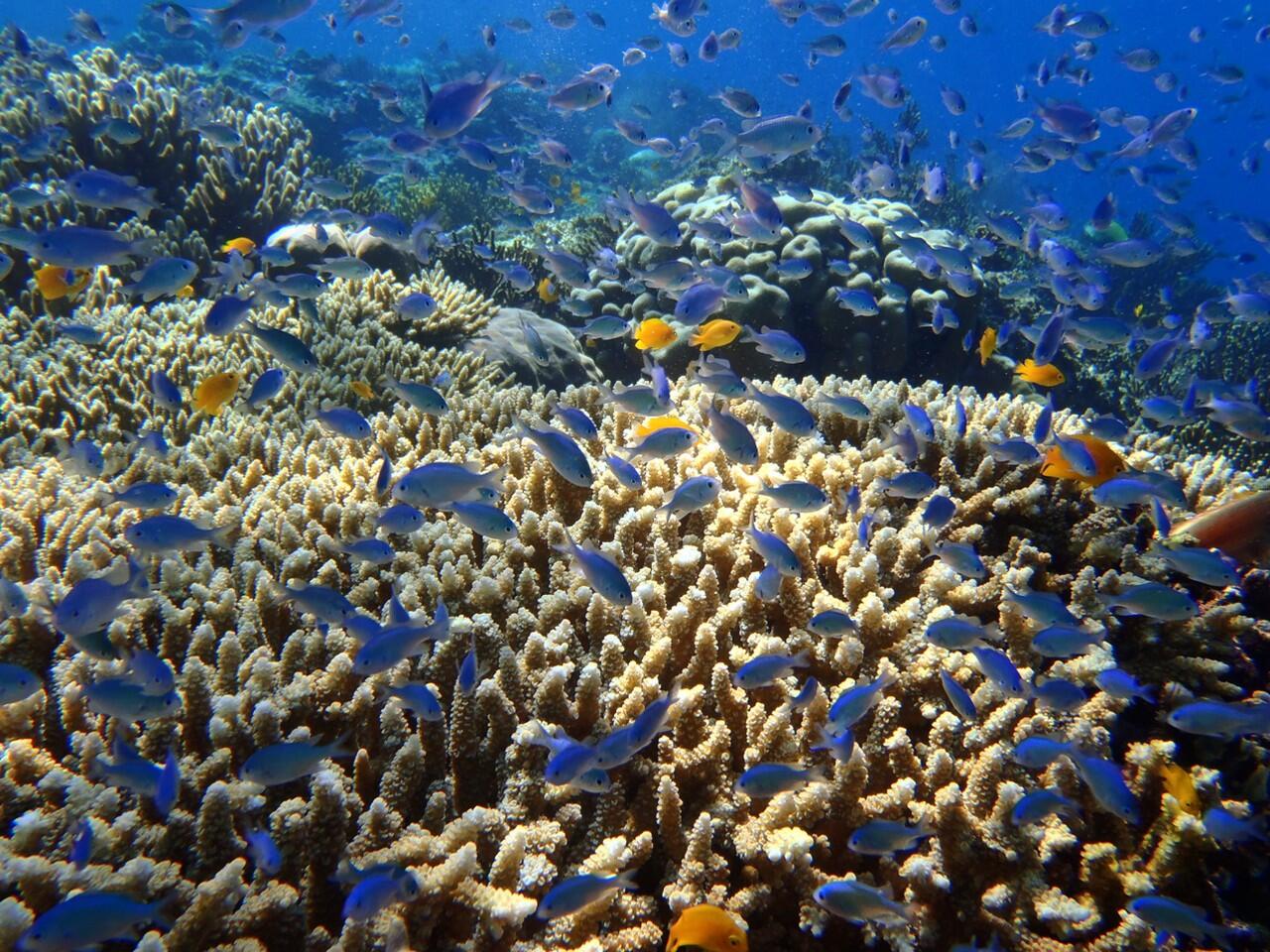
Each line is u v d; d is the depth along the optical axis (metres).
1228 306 1.54
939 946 0.57
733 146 1.34
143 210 1.17
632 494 0.83
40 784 0.57
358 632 0.64
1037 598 0.69
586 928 0.54
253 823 0.58
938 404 1.08
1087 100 19.36
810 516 0.78
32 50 2.18
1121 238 3.47
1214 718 0.62
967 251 1.96
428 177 3.49
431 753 0.62
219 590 0.73
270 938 0.52
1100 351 2.24
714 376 0.94
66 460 0.91
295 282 1.16
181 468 0.94
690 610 0.69
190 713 0.62
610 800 0.59
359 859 0.55
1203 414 1.74
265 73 4.63
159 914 0.48
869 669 0.69
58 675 0.64
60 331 1.21
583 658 0.68
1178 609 0.70
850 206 1.86
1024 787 0.62
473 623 0.66
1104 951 0.56
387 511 0.71
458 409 1.09
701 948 0.52
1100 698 0.67
